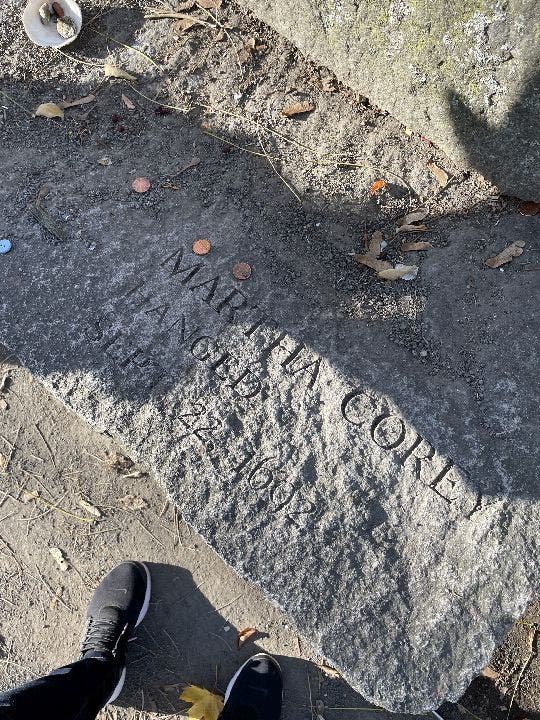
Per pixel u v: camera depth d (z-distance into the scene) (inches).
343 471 22.7
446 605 21.6
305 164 28.2
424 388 23.4
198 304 24.6
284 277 25.2
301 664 25.4
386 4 23.5
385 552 22.1
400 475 22.6
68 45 31.2
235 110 29.5
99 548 26.9
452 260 25.9
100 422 23.6
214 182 27.7
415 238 26.7
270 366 23.7
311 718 25.0
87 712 21.8
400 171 28.0
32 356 24.3
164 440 23.3
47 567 26.8
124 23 31.6
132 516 27.0
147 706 25.5
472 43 22.4
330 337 24.1
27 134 29.0
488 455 22.5
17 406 28.1
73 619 26.3
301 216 27.0
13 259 25.4
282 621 25.8
